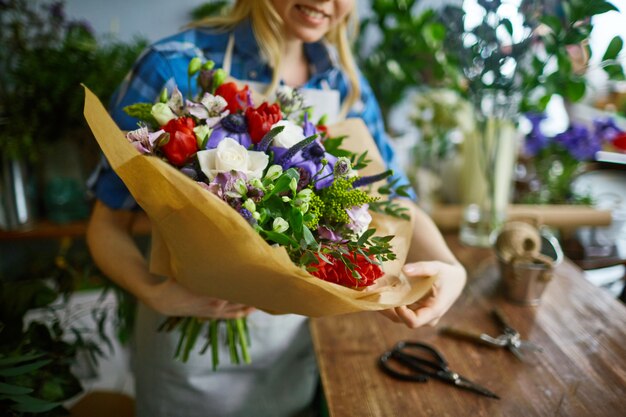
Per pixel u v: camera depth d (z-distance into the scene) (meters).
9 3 1.39
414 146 1.63
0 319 0.85
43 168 1.52
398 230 0.76
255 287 0.63
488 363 0.81
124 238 0.90
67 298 1.31
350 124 0.89
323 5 0.87
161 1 1.74
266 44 0.93
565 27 1.01
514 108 1.20
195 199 0.52
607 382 0.75
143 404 1.06
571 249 1.32
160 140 0.56
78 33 1.45
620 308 0.97
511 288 0.99
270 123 0.60
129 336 1.46
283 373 1.06
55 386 0.81
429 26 1.41
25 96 1.33
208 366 1.00
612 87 1.81
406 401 0.72
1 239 1.48
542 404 0.70
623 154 1.58
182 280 0.70
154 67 0.87
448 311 0.98
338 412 0.69
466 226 1.36
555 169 1.55
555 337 0.87
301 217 0.54
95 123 0.53
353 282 0.61
